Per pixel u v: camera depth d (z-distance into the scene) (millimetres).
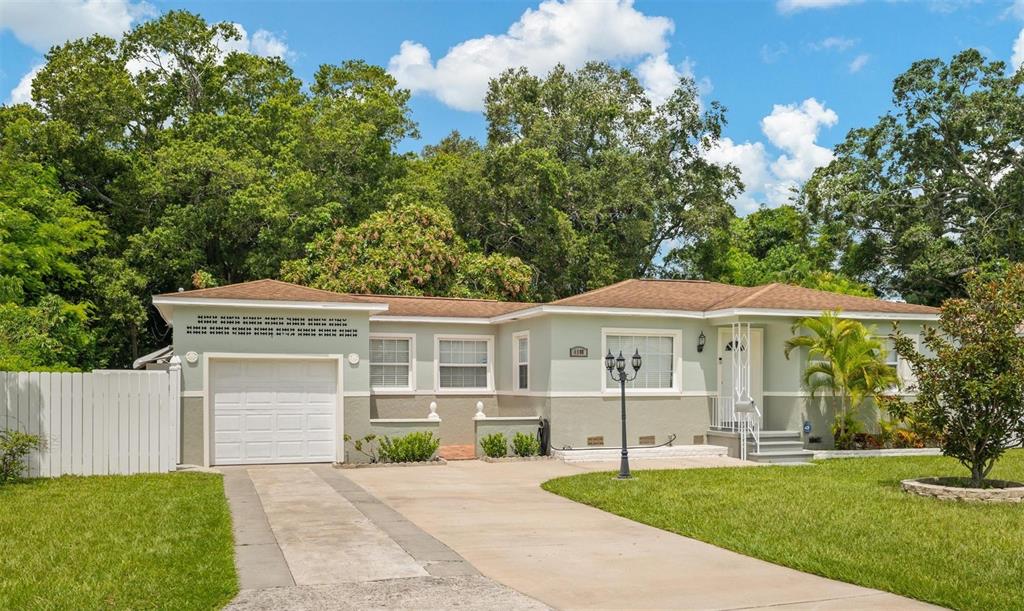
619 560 8781
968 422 12844
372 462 18062
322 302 17906
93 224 31516
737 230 50094
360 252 32312
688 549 9352
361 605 6891
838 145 40562
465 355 22453
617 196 41156
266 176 35938
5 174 28844
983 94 37031
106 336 35031
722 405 20516
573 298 20500
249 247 38344
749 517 10969
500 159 38156
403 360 21812
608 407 19672
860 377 19156
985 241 36062
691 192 44344
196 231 35562
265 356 17641
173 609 6637
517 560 8727
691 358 20469
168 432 16000
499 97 44875
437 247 32031
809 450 19344
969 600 7117
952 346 13195
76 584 7312
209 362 17328
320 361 18156
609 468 16984
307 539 9594
